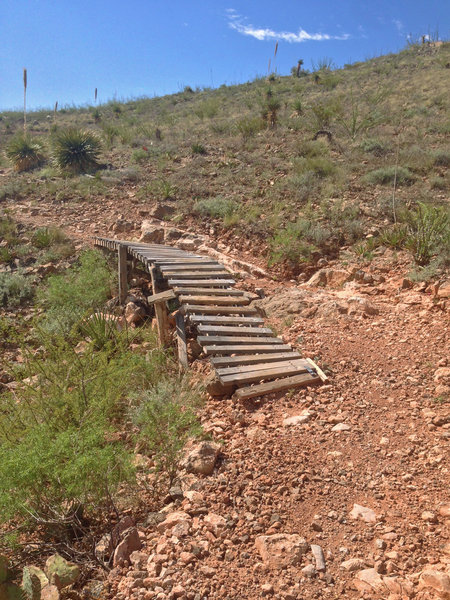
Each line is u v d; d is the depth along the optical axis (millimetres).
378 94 24125
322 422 5234
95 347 7922
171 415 4926
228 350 6613
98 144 19641
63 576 3250
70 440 3951
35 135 29688
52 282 10156
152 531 3818
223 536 3650
